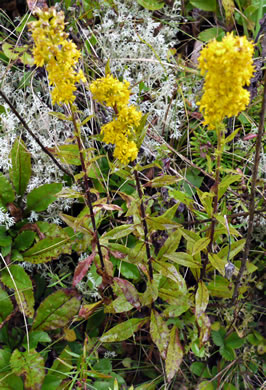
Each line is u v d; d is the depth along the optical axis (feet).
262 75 1.29
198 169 1.26
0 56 1.28
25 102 1.25
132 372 1.19
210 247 0.93
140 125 0.75
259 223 1.21
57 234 1.11
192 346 1.07
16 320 1.16
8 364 1.04
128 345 1.19
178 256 0.96
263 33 1.32
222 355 1.17
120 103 0.72
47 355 1.11
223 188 0.87
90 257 0.91
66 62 0.68
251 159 1.25
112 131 0.74
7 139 1.18
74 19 1.27
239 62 0.61
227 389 1.16
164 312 1.00
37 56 0.67
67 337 1.09
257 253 1.26
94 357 1.08
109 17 1.38
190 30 1.44
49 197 1.12
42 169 1.20
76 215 1.26
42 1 1.27
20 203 1.17
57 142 1.22
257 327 1.24
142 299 0.95
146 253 0.98
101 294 1.02
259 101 1.25
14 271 1.09
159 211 1.22
